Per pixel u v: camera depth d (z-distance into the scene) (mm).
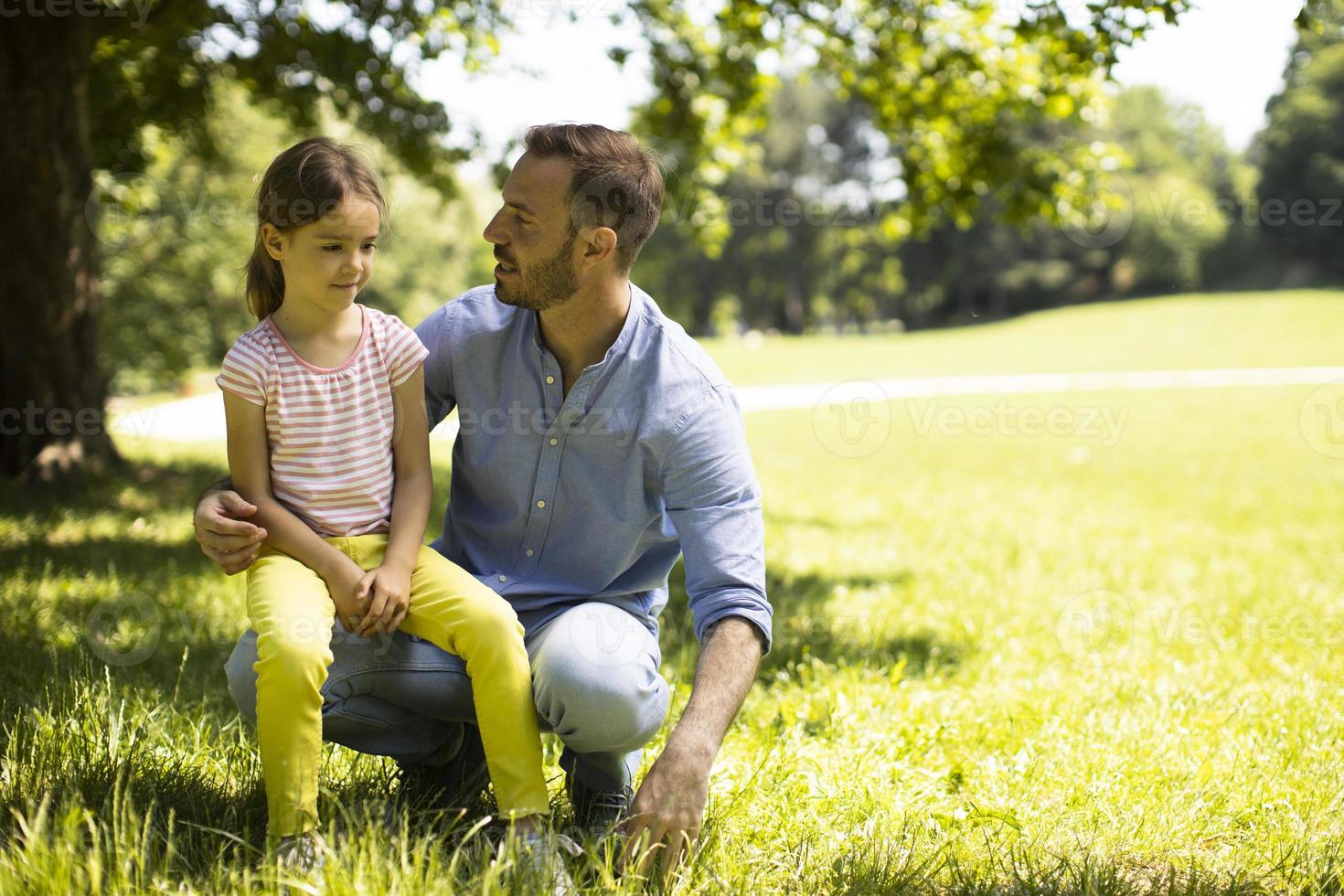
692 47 9688
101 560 5246
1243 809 2736
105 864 1991
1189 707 3660
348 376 2316
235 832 2275
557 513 2465
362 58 9367
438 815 2295
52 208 8070
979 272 64875
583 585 2504
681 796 2070
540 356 2430
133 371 28016
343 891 1884
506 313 2488
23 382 8078
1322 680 4102
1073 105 8547
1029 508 9688
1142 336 37375
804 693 3670
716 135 9938
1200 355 31312
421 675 2344
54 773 2430
